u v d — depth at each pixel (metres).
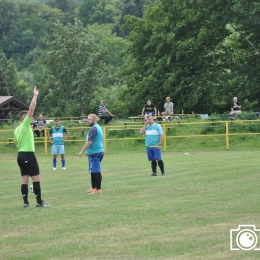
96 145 19.83
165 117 49.31
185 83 65.31
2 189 22.56
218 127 45.12
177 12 66.06
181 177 23.53
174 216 14.67
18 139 17.27
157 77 66.44
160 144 24.64
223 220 13.85
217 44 64.94
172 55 64.94
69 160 37.41
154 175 24.88
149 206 16.39
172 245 11.72
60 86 83.44
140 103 68.94
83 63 83.69
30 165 17.22
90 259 10.98
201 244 11.72
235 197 17.25
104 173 27.03
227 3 59.78
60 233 13.38
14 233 13.62
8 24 174.38
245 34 63.06
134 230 13.27
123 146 45.41
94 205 17.17
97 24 173.38
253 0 59.12
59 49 84.12
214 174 24.03
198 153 39.16
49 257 11.27
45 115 93.00
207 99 65.56
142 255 11.08
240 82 62.09
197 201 16.84
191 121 48.41
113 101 88.88
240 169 25.55
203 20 64.94
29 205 17.69
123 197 18.58
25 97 101.75
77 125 53.03
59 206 17.31
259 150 40.00
